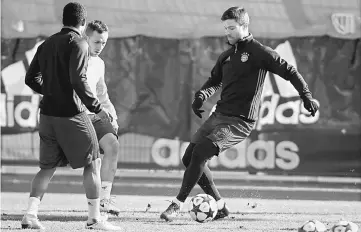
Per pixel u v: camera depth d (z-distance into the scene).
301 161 49.84
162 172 49.06
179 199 26.20
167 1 49.78
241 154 49.38
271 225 26.28
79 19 23.11
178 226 25.17
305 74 50.19
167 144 49.12
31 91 48.25
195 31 49.25
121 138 48.78
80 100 23.09
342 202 38.03
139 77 48.97
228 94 26.42
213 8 49.91
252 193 42.09
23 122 48.25
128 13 49.28
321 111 50.16
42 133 23.42
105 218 25.64
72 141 23.02
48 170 24.02
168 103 49.16
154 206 33.84
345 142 50.25
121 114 48.81
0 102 48.00
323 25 50.25
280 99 49.62
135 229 23.97
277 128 49.66
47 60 22.92
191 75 49.16
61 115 22.86
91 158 23.28
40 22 48.50
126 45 48.88
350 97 50.38
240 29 25.95
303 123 49.88
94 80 28.30
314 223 22.70
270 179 49.31
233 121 26.16
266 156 49.56
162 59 49.12
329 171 50.03
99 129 27.81
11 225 24.78
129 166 48.81
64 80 22.72
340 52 50.34
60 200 36.16
